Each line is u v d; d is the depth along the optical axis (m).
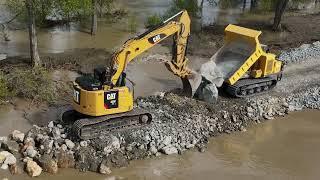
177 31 19.27
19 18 29.56
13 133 17.31
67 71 24.33
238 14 40.16
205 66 21.17
